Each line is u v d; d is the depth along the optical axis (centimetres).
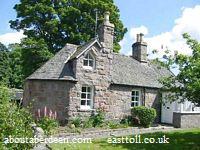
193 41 1720
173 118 2502
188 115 2503
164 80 1894
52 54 3509
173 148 1557
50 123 1911
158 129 2292
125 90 2519
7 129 844
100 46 2395
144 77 2747
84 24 3697
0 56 5672
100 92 2380
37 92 2334
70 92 2245
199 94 1625
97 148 1484
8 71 5509
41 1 3641
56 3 3722
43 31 3653
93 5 3716
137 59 2983
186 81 1728
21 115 936
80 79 2297
